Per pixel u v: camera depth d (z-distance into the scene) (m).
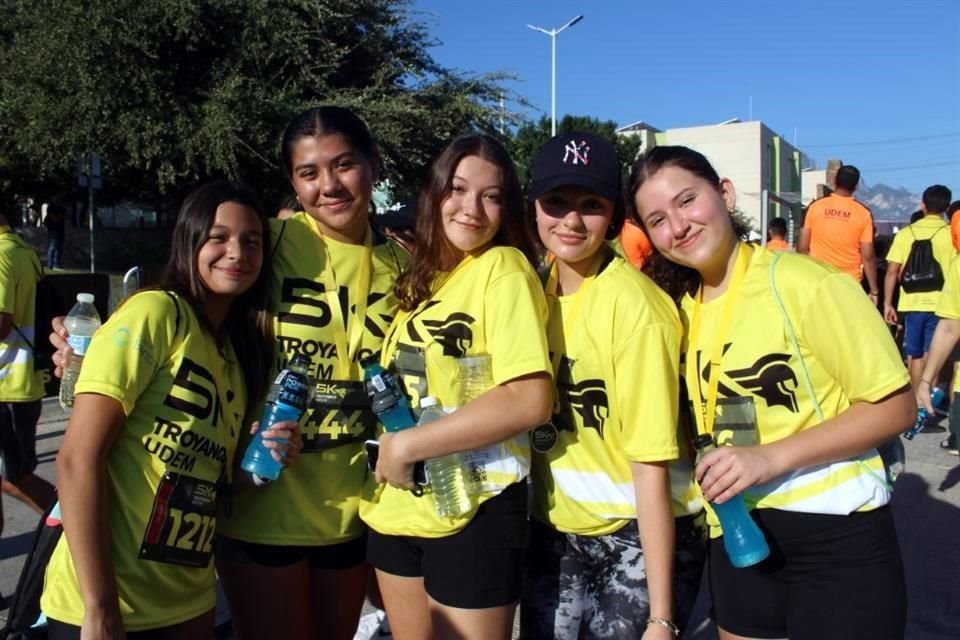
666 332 2.29
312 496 2.59
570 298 2.48
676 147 2.35
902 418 2.02
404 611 2.56
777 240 10.59
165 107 17.83
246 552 2.61
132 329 2.17
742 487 2.03
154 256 24.06
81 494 2.05
